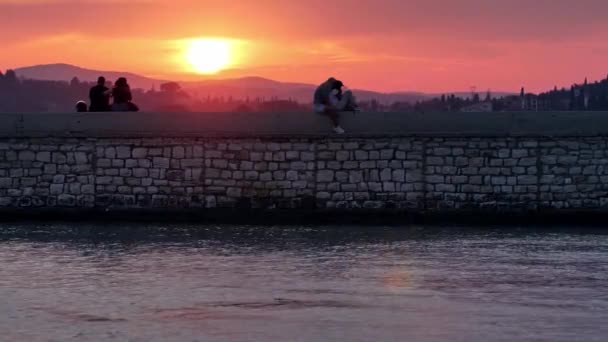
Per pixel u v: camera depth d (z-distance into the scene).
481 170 26.03
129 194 26.70
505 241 23.48
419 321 15.98
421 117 26.11
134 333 15.29
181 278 19.20
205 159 26.55
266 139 26.42
